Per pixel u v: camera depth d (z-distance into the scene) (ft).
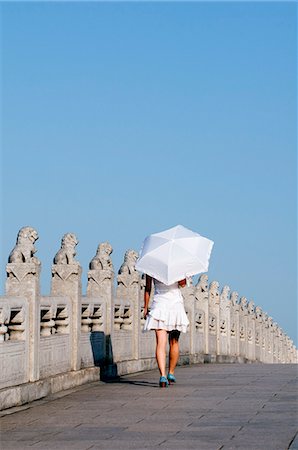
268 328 158.81
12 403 46.91
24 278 50.80
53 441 37.29
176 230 58.59
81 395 53.16
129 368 69.62
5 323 47.50
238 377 64.28
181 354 87.25
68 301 57.98
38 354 51.55
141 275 75.61
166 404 48.32
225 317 114.01
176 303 57.52
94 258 66.33
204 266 57.36
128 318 72.38
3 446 36.24
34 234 51.80
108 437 38.04
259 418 42.60
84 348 60.95
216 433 38.40
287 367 76.13
